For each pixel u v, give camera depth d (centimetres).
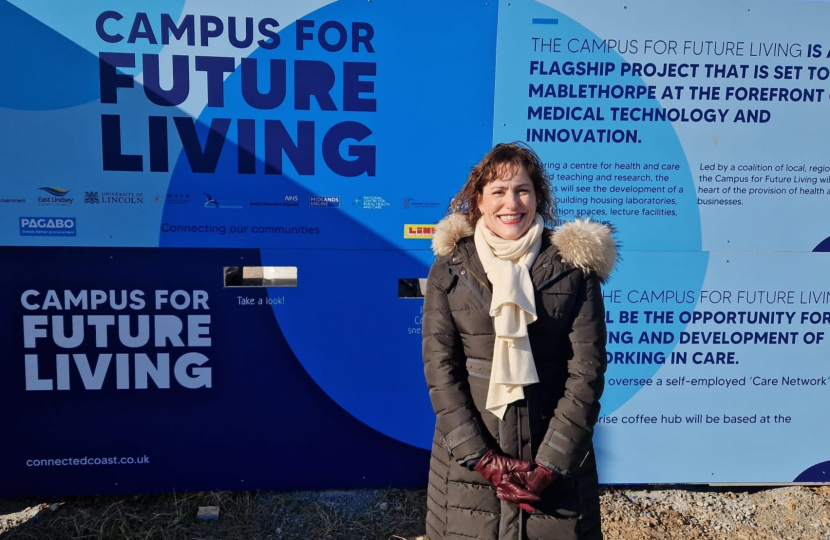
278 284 302
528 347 178
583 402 177
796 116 302
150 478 303
